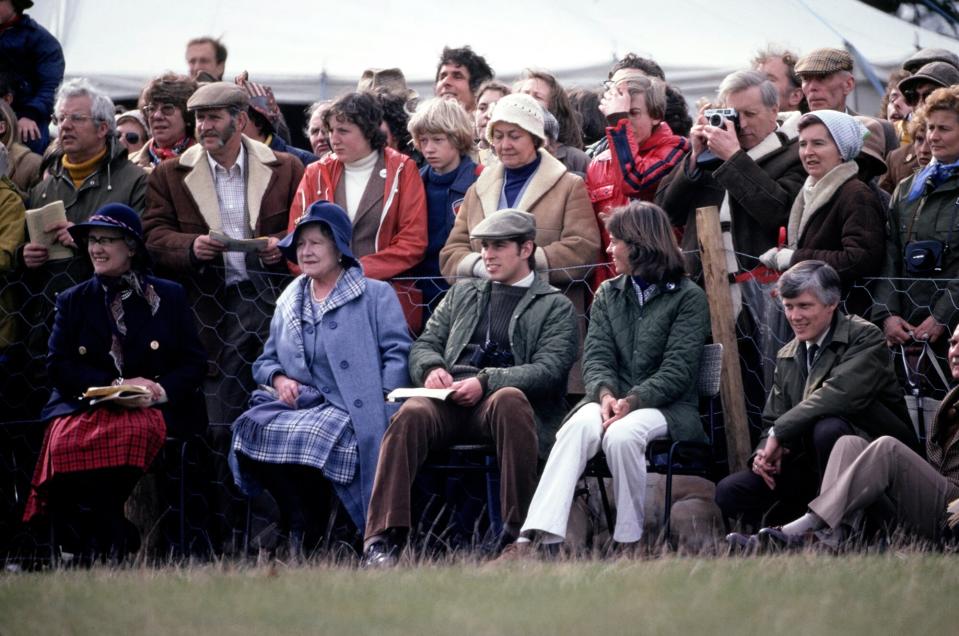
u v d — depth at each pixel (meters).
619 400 23.44
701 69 42.31
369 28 44.97
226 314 26.86
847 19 46.12
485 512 25.44
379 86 33.38
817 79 29.62
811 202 24.64
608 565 18.52
